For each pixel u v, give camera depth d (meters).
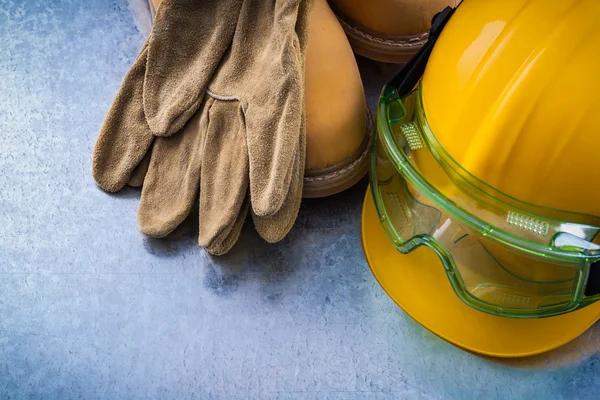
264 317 0.98
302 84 0.91
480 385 0.92
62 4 1.29
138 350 0.96
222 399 0.92
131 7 1.29
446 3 1.09
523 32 0.75
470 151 0.79
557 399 0.91
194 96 1.02
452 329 0.95
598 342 0.95
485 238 0.84
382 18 1.10
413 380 0.93
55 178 1.10
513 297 0.91
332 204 1.08
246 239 1.04
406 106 0.92
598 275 0.80
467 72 0.79
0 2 1.29
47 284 1.01
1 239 1.04
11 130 1.14
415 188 0.86
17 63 1.22
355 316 0.98
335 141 0.98
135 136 1.06
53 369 0.94
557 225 0.78
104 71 1.21
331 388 0.92
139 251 1.04
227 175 0.97
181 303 0.99
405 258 1.00
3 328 0.97
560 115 0.72
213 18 1.04
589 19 0.72
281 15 0.92
